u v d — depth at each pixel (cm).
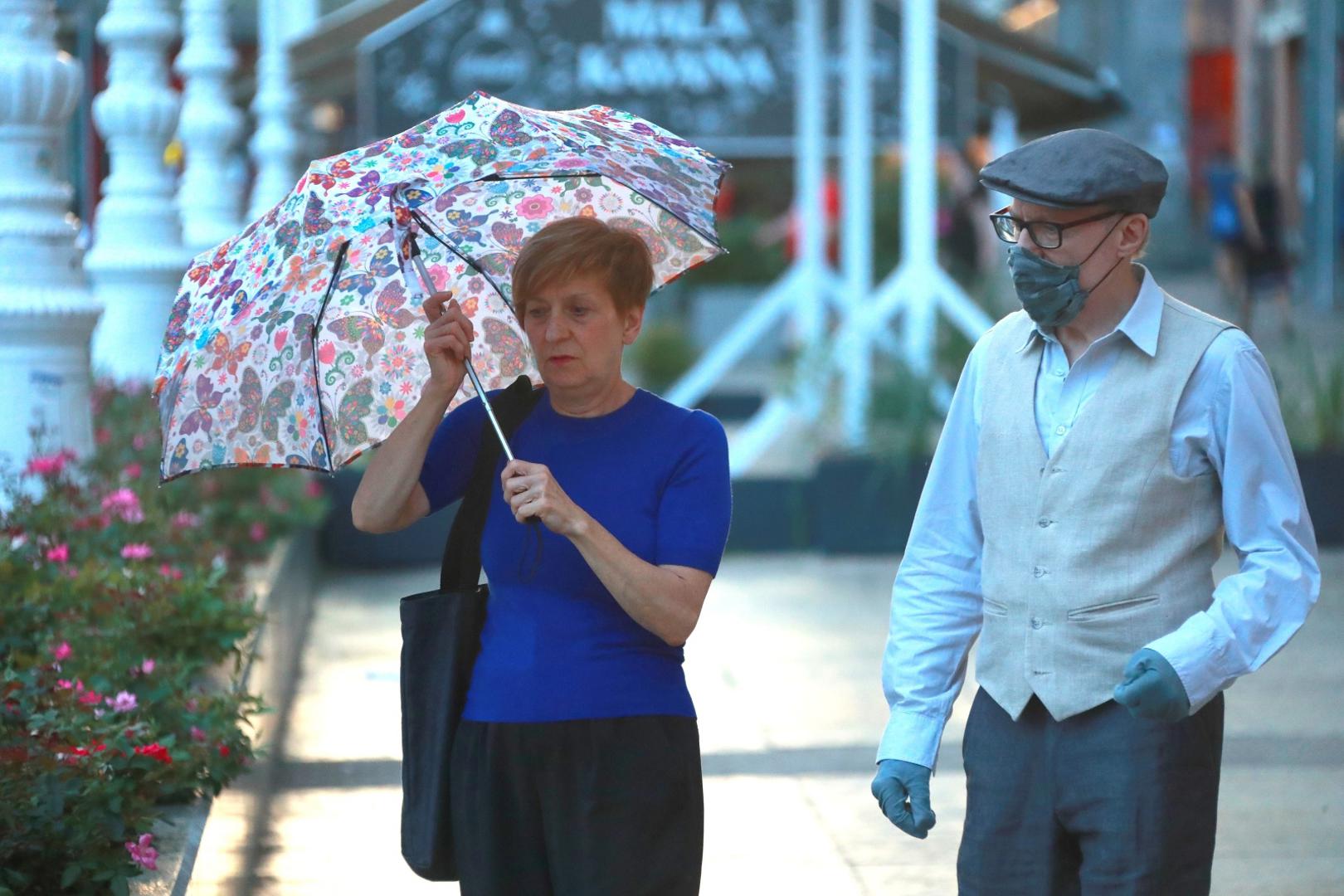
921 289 3634
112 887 1146
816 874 1667
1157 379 969
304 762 2062
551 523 929
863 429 3578
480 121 1030
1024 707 991
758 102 3781
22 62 2017
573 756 959
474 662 989
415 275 1122
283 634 2288
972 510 1055
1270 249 6662
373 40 3603
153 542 1914
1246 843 1725
